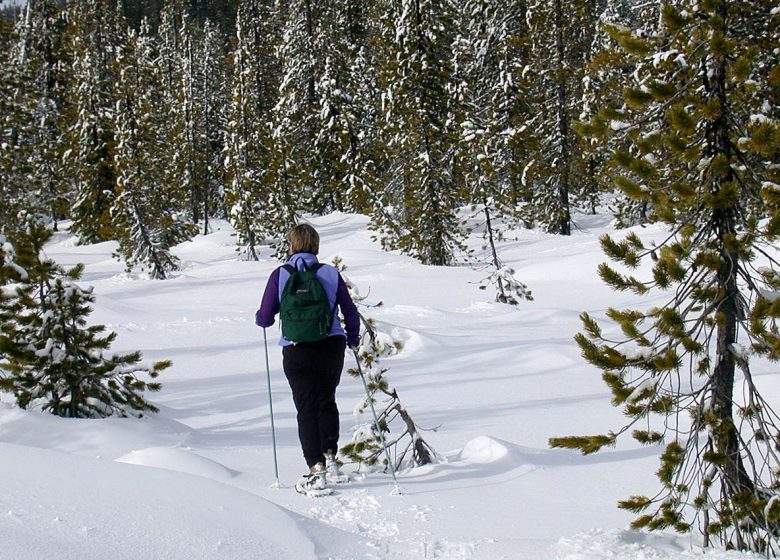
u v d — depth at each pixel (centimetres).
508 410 755
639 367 368
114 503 273
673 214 377
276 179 3731
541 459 530
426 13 2791
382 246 3200
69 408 655
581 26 3488
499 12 3778
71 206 4238
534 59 3488
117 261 3712
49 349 638
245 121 3869
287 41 4206
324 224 4088
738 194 370
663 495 429
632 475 484
